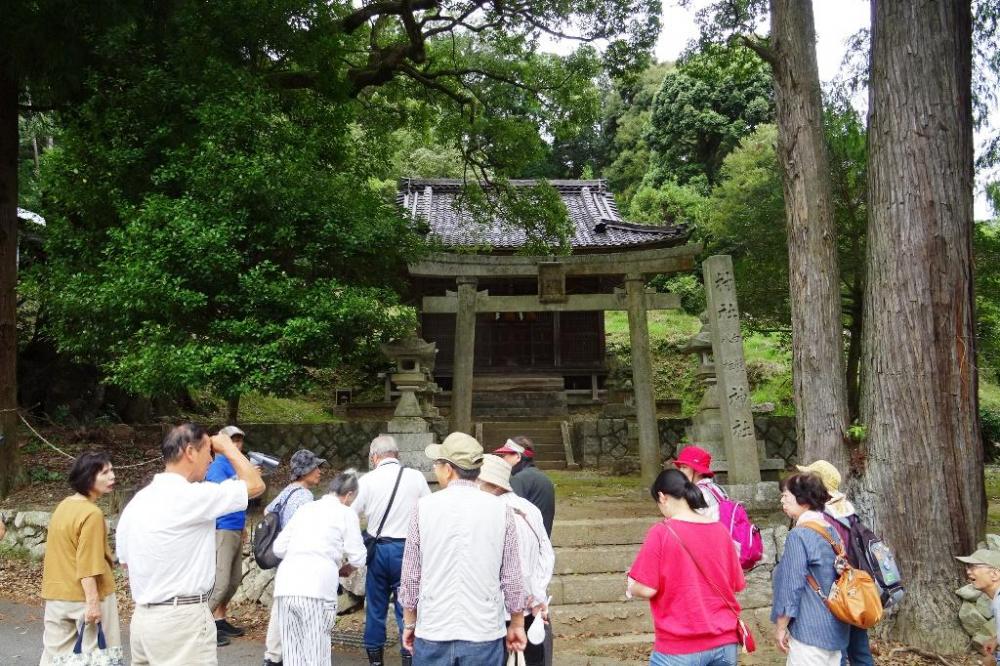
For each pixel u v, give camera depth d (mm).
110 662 3764
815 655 3486
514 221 12898
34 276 8922
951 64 5750
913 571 5430
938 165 5633
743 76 9625
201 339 7480
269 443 11562
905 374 5566
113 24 7562
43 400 11898
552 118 12422
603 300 9703
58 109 9117
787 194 6430
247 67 8820
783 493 3846
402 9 10391
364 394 18938
